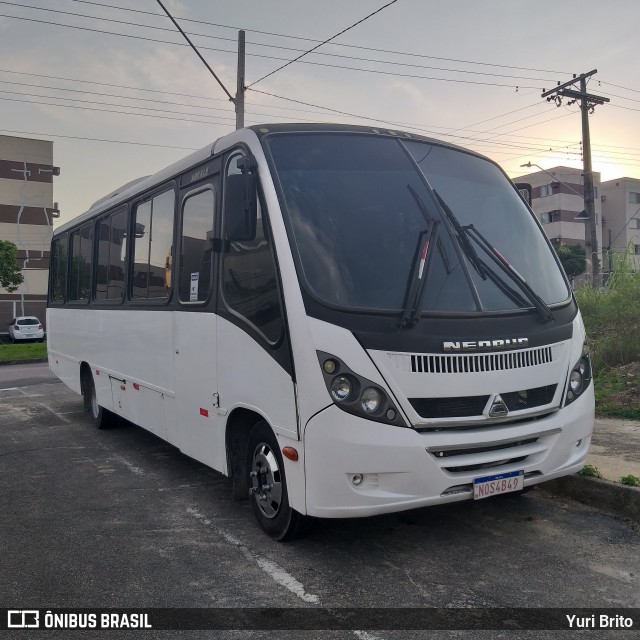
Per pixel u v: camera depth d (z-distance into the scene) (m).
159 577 4.52
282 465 4.77
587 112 26.08
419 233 4.80
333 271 4.46
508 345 4.51
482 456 4.40
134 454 8.27
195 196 6.07
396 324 4.29
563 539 5.02
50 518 5.82
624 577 4.37
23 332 38.06
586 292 14.98
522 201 5.86
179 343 6.27
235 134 5.40
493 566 4.55
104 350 8.89
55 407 12.34
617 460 6.37
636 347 11.41
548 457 4.69
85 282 9.88
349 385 4.17
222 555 4.86
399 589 4.23
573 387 4.93
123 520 5.73
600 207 59.88
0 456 8.27
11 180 50.81
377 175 5.05
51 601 4.20
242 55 16.73
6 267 41.00
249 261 4.98
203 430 5.82
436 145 5.64
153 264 7.09
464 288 4.66
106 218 8.85
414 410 4.21
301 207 4.70
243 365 5.03
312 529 5.00
